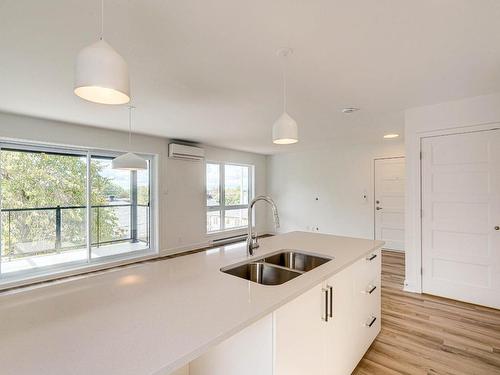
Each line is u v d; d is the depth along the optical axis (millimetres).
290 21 1536
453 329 2408
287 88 2557
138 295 1136
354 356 1835
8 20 1505
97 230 4391
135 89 2574
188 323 893
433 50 1864
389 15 1481
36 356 705
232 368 1187
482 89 2600
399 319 2592
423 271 3182
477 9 1427
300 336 1225
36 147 3801
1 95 2703
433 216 3100
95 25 1565
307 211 6750
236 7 1410
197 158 5504
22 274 3668
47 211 3902
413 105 3078
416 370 1877
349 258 1764
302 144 5770
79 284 1271
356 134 4668
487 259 2795
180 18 1505
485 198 2789
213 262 1671
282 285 1255
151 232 5055
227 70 2174
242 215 7043
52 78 2293
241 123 3904
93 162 4348
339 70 2174
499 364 1936
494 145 2725
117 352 728
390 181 5473
